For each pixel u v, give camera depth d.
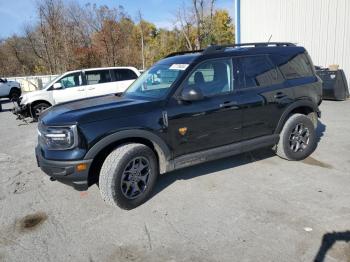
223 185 4.39
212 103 4.23
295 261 2.77
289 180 4.44
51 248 3.20
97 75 11.45
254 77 4.69
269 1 13.95
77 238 3.35
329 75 10.89
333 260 2.74
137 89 4.71
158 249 3.07
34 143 7.71
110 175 3.65
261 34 14.66
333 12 11.62
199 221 3.52
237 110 4.43
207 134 4.25
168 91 4.06
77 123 3.54
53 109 4.30
